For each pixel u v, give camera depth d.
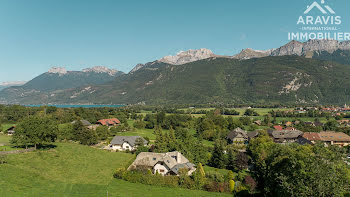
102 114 190.88
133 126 170.88
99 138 118.44
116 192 51.88
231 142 125.38
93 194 49.19
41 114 158.00
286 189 34.94
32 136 70.56
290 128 148.38
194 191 56.19
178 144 88.44
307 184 33.34
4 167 53.34
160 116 183.25
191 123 180.25
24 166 57.16
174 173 66.81
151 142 117.38
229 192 56.19
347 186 34.47
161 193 53.53
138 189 55.22
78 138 104.69
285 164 38.62
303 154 35.59
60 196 45.72
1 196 40.28
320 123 168.25
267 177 45.56
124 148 102.88
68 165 65.31
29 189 45.72
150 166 69.38
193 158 82.50
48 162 63.91
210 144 121.81
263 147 81.62
